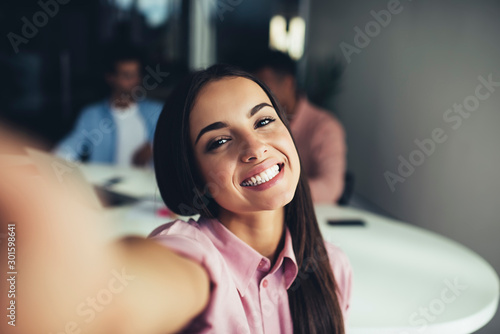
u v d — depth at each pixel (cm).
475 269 149
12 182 26
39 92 555
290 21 614
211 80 68
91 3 573
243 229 73
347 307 92
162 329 33
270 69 223
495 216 310
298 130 262
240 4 623
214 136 65
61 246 27
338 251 90
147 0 605
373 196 504
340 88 549
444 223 372
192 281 36
